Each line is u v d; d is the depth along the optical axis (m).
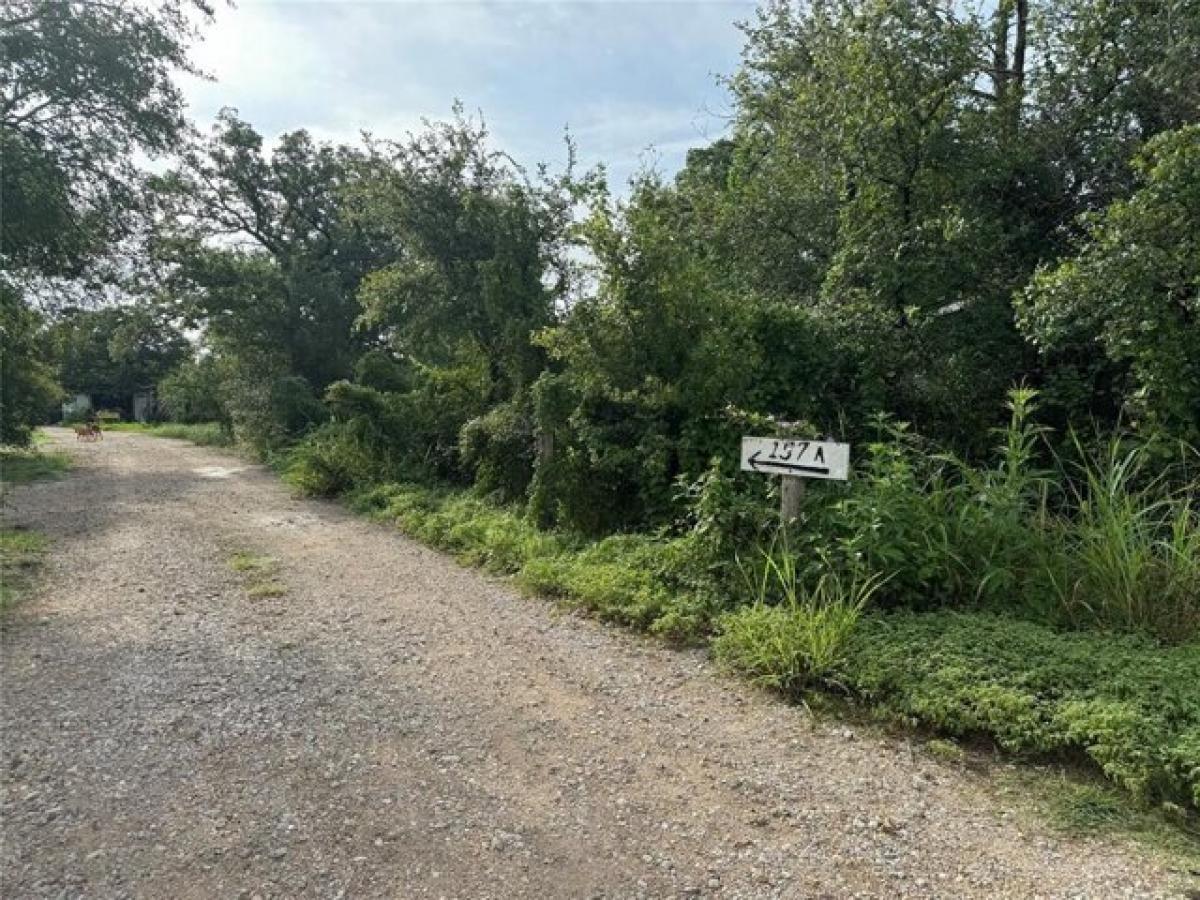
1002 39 9.67
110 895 2.54
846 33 8.59
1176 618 4.30
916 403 7.57
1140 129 8.17
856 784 3.24
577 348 7.36
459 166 12.04
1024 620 4.48
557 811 3.06
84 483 15.48
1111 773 3.09
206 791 3.22
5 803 3.12
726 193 11.05
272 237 26.88
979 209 8.02
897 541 4.79
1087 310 5.86
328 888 2.59
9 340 16.33
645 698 4.14
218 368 26.45
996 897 2.51
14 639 5.26
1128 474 5.53
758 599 4.87
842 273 8.08
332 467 12.85
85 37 13.55
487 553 7.42
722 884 2.60
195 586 6.77
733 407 6.54
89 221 14.81
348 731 3.79
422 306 12.36
